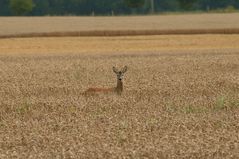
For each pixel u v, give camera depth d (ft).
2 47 431.84
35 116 179.63
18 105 198.29
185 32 506.48
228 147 138.51
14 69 307.99
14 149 139.74
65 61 344.69
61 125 164.25
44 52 403.54
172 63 323.16
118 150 137.18
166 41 454.81
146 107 190.39
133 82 248.52
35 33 504.43
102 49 416.67
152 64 319.88
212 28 513.45
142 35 502.38
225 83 246.06
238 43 437.58
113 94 214.69
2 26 612.70
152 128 158.71
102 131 156.46
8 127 163.53
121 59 350.23
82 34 507.71
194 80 254.68
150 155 133.28
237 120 169.37
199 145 140.36
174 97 210.59
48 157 132.77
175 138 147.13
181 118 172.14
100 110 185.88
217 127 160.15
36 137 150.41
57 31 516.32
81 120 171.22
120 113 180.65
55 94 221.66
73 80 261.65
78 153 135.13
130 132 154.51
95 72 290.76
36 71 297.94
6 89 236.02
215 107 191.11
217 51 391.24
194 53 380.37
